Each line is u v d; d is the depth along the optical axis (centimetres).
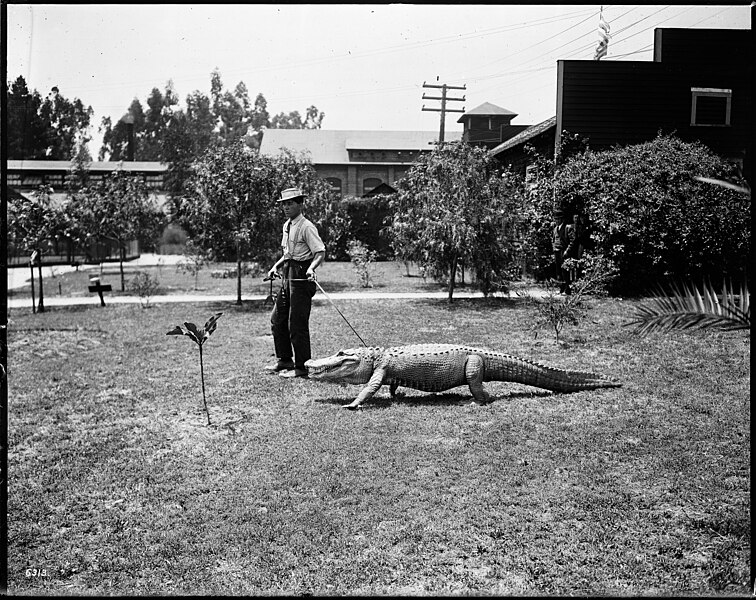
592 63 2200
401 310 1692
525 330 1387
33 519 583
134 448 758
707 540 514
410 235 1944
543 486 611
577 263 1761
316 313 1662
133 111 7344
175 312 1806
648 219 1805
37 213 1862
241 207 1877
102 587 466
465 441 733
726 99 2238
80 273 3325
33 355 1278
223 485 639
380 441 739
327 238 2352
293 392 973
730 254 1802
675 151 1914
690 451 695
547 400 892
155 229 2967
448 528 536
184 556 509
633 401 878
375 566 482
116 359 1237
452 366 871
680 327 543
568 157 2120
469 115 4534
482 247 1784
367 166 5291
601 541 514
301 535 530
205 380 1064
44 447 768
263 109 7175
